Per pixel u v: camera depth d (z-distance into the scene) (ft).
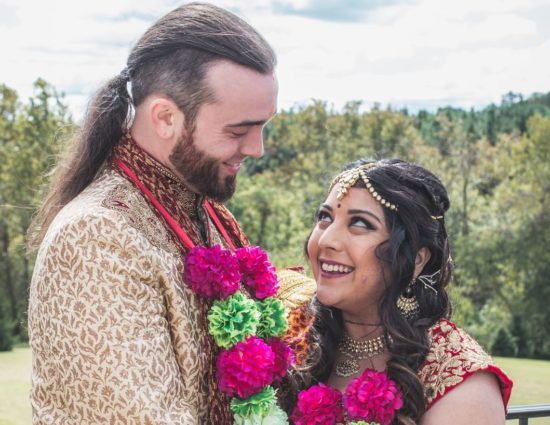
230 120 6.83
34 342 6.72
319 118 164.45
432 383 7.13
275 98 7.10
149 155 7.16
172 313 6.84
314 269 7.78
